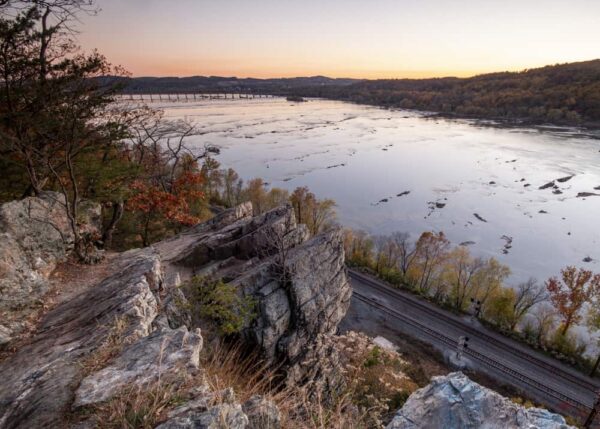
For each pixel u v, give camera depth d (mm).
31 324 8570
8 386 5828
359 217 68312
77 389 5188
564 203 71250
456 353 34250
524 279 49219
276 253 16828
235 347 12859
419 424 6617
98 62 12977
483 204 72375
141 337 6898
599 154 105250
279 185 82938
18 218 11250
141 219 26109
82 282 11422
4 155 13844
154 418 4297
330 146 120000
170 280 13797
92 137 15398
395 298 43125
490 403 6578
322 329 15867
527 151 110750
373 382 9930
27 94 12383
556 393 30031
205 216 32250
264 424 4750
